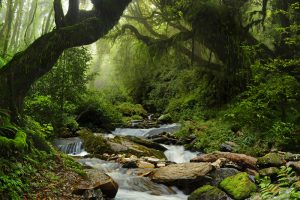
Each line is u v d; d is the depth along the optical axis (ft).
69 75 48.44
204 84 64.59
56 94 46.39
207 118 56.75
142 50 63.77
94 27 28.66
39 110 41.09
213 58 62.34
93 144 39.37
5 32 38.37
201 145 42.88
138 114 75.15
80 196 19.97
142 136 52.13
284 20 49.16
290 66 44.09
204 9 52.42
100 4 30.19
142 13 61.98
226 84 58.18
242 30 53.57
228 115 43.96
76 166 25.34
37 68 25.63
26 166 20.07
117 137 43.14
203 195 23.73
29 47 25.62
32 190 18.58
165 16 56.34
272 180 26.13
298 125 38.65
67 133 43.68
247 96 51.24
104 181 22.20
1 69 24.38
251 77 52.01
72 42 27.30
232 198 23.72
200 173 26.68
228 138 42.16
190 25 55.98
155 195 24.72
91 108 56.18
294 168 26.04
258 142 38.29
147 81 87.10
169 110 69.62
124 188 25.25
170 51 65.16
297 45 47.55
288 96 38.73
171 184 26.53
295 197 14.26
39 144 24.44
